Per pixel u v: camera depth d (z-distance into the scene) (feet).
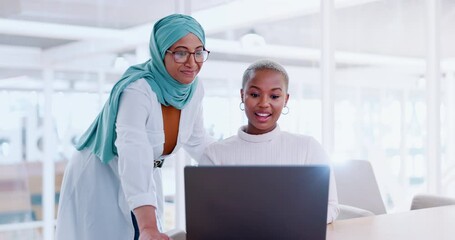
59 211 6.82
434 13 14.03
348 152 14.32
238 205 4.19
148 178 5.74
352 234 5.40
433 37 14.08
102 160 6.45
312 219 4.21
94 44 14.69
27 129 15.15
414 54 15.46
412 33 15.38
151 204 5.60
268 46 15.30
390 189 15.46
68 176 6.83
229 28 13.12
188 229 4.25
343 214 7.57
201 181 4.18
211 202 4.20
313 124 12.54
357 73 15.66
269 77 6.10
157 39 6.21
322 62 12.10
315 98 13.04
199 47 6.23
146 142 5.92
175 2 10.79
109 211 6.63
